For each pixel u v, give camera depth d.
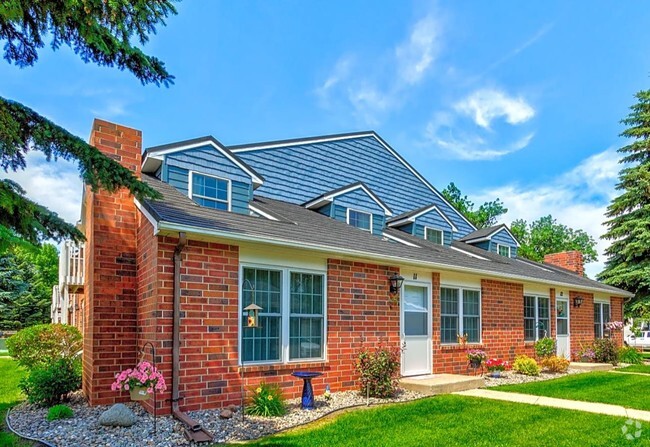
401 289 11.22
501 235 20.34
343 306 9.91
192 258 7.75
